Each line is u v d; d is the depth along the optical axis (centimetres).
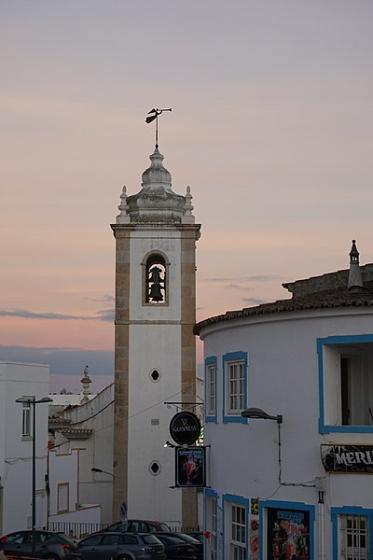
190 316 6419
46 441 6688
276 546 3122
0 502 6122
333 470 2944
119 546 4784
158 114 6888
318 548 2966
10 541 5066
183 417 3750
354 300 2928
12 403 6297
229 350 3388
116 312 6425
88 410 7538
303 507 3025
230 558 3369
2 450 6172
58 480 6812
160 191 6644
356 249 3509
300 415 3055
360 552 2906
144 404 6338
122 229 6488
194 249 6488
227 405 3419
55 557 4947
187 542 5128
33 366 6569
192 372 6372
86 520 6981
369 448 2889
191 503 6238
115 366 6372
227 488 3381
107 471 7250
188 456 3575
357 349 3084
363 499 2897
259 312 3159
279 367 3128
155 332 6400
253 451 3225
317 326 3027
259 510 3175
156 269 6494
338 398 3033
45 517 6581
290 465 3075
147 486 6256
